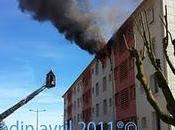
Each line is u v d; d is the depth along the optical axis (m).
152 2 36.47
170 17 34.91
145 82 10.48
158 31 35.22
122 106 47.09
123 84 46.84
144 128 38.91
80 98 77.69
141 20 11.70
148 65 37.00
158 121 36.03
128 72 44.84
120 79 48.28
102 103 57.72
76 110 82.12
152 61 10.68
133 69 43.03
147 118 38.03
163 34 34.16
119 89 48.66
